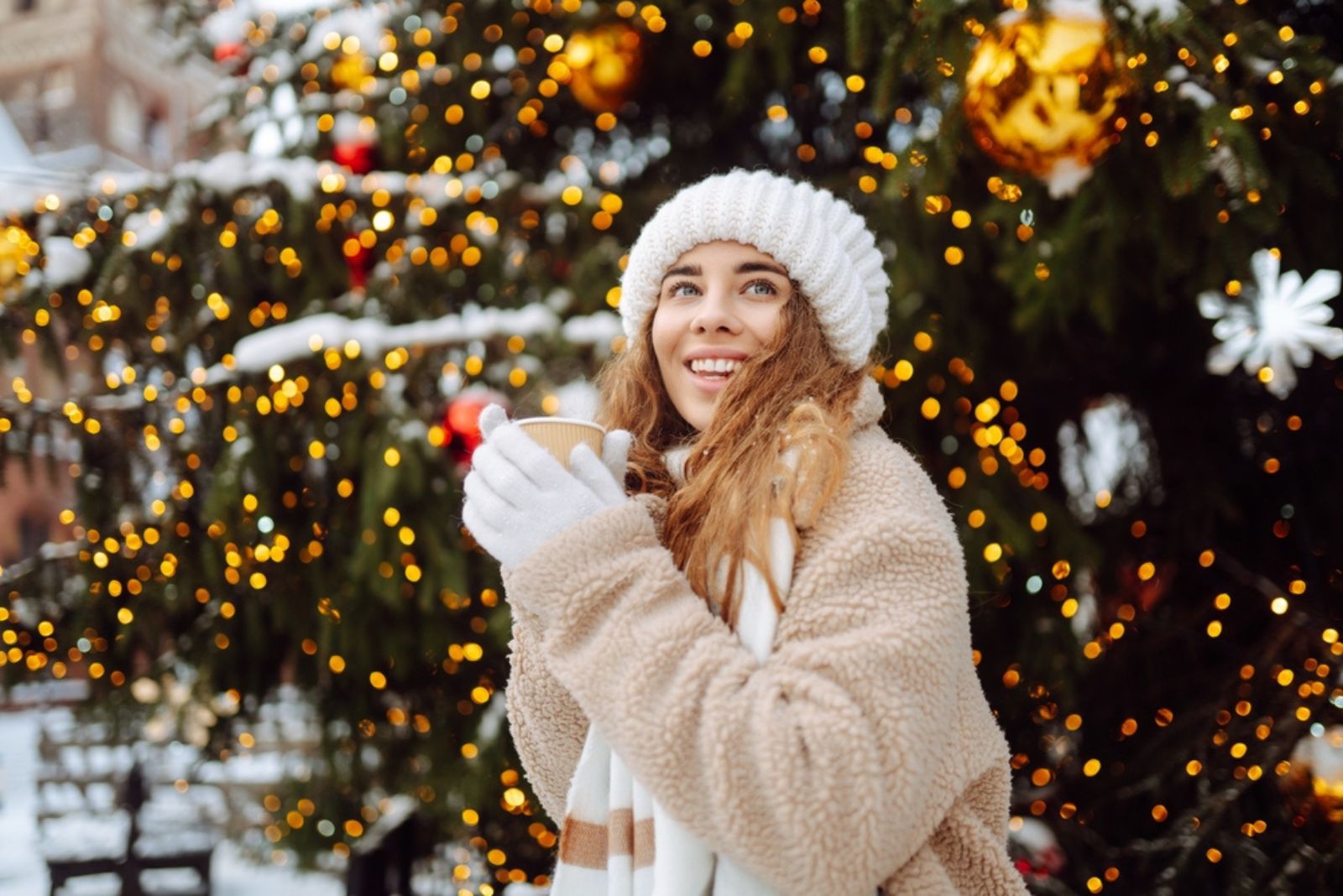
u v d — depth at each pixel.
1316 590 2.69
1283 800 2.39
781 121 3.57
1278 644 2.55
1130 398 3.13
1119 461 3.31
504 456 1.04
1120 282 2.31
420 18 3.38
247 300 3.12
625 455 1.14
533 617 1.08
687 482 1.19
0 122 17.06
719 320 1.16
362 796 3.31
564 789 1.27
